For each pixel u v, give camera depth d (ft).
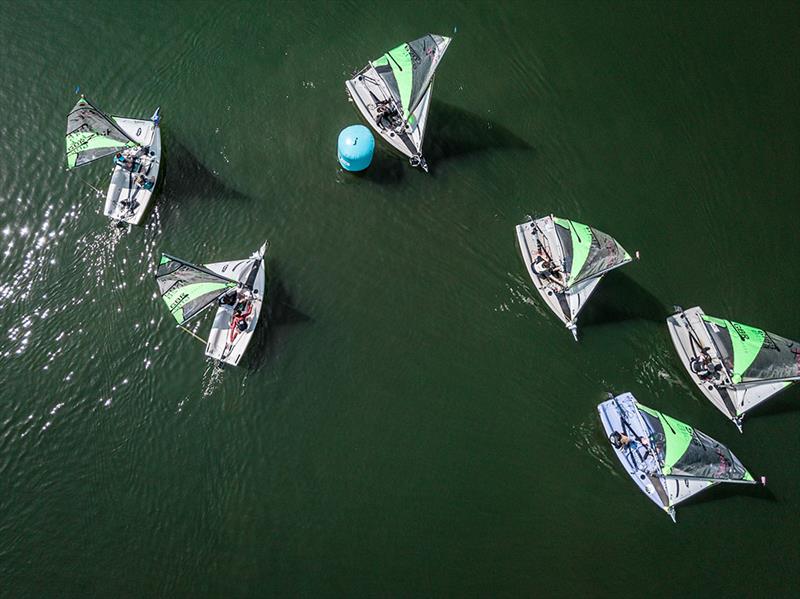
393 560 103.09
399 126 119.03
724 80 128.67
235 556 102.47
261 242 114.93
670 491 106.83
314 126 120.47
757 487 108.27
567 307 113.29
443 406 110.52
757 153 124.98
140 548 102.22
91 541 102.22
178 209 115.24
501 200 119.55
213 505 104.47
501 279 116.16
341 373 110.83
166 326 111.04
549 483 107.76
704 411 111.86
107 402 107.86
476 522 105.40
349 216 117.19
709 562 104.94
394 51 115.96
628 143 123.75
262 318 111.24
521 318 114.62
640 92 126.72
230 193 116.47
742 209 121.80
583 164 122.01
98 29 123.24
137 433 106.83
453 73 124.16
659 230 119.85
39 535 102.06
